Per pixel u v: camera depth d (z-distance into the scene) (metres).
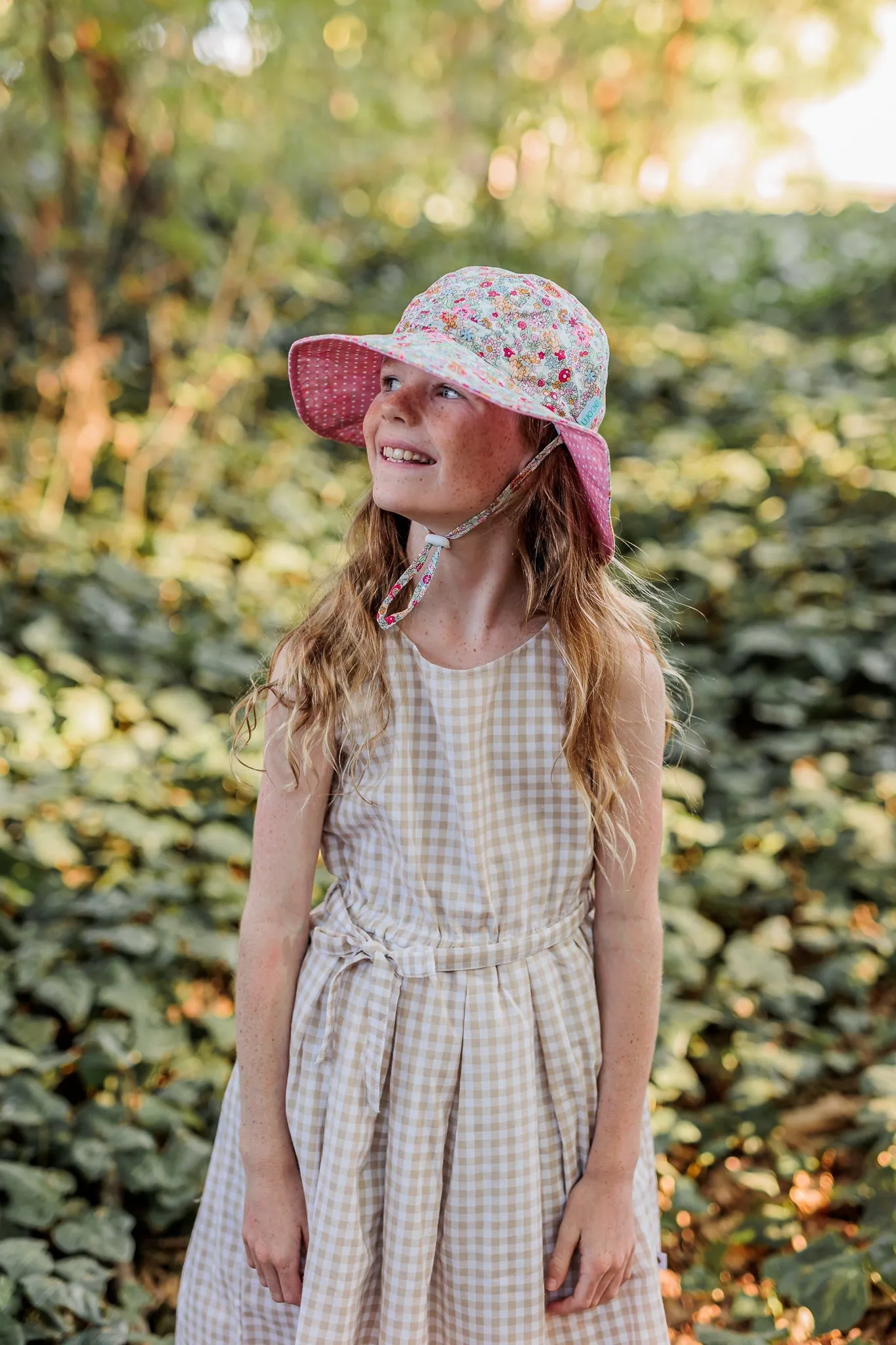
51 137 5.09
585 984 1.40
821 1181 2.38
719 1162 2.42
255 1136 1.38
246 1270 1.44
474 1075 1.33
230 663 3.80
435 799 1.35
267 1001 1.38
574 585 1.33
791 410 5.48
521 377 1.26
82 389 5.06
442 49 6.80
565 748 1.33
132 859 2.95
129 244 5.46
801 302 7.50
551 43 7.11
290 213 5.80
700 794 3.23
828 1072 2.71
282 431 5.83
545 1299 1.39
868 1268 1.95
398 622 1.37
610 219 7.08
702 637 4.41
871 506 4.86
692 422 5.89
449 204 7.85
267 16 5.01
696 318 7.53
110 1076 2.34
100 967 2.53
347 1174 1.33
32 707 3.38
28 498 4.82
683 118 8.67
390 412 1.24
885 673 3.94
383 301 6.89
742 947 2.85
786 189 9.85
